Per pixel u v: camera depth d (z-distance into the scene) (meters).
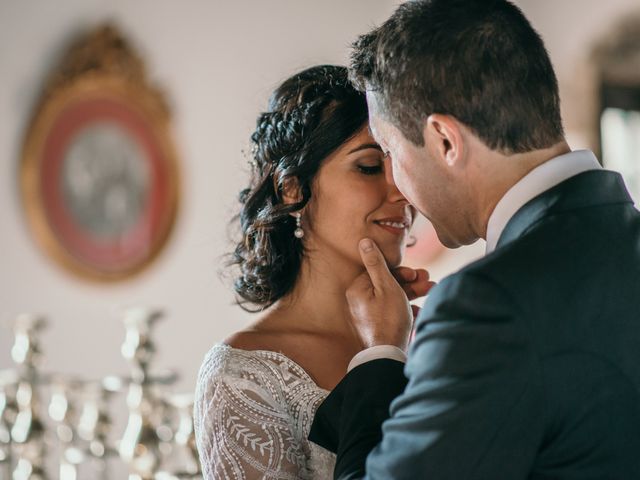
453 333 1.47
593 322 1.49
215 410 1.93
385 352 1.83
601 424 1.48
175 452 3.58
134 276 7.93
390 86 1.66
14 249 7.57
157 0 7.98
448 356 1.46
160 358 7.95
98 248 7.84
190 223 8.06
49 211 7.67
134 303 7.91
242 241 2.14
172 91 8.00
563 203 1.57
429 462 1.45
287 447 1.92
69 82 7.69
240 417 1.91
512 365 1.44
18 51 7.55
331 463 1.92
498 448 1.44
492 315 1.46
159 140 7.95
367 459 1.56
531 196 1.59
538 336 1.46
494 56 1.58
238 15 8.16
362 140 2.01
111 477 6.97
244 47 8.16
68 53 7.70
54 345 7.66
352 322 2.08
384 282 1.96
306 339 2.05
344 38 8.35
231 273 2.29
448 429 1.44
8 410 4.47
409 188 1.71
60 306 7.71
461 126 1.60
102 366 7.82
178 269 8.05
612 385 1.48
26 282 7.60
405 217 2.05
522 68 1.58
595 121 8.28
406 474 1.47
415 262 7.90
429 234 7.92
